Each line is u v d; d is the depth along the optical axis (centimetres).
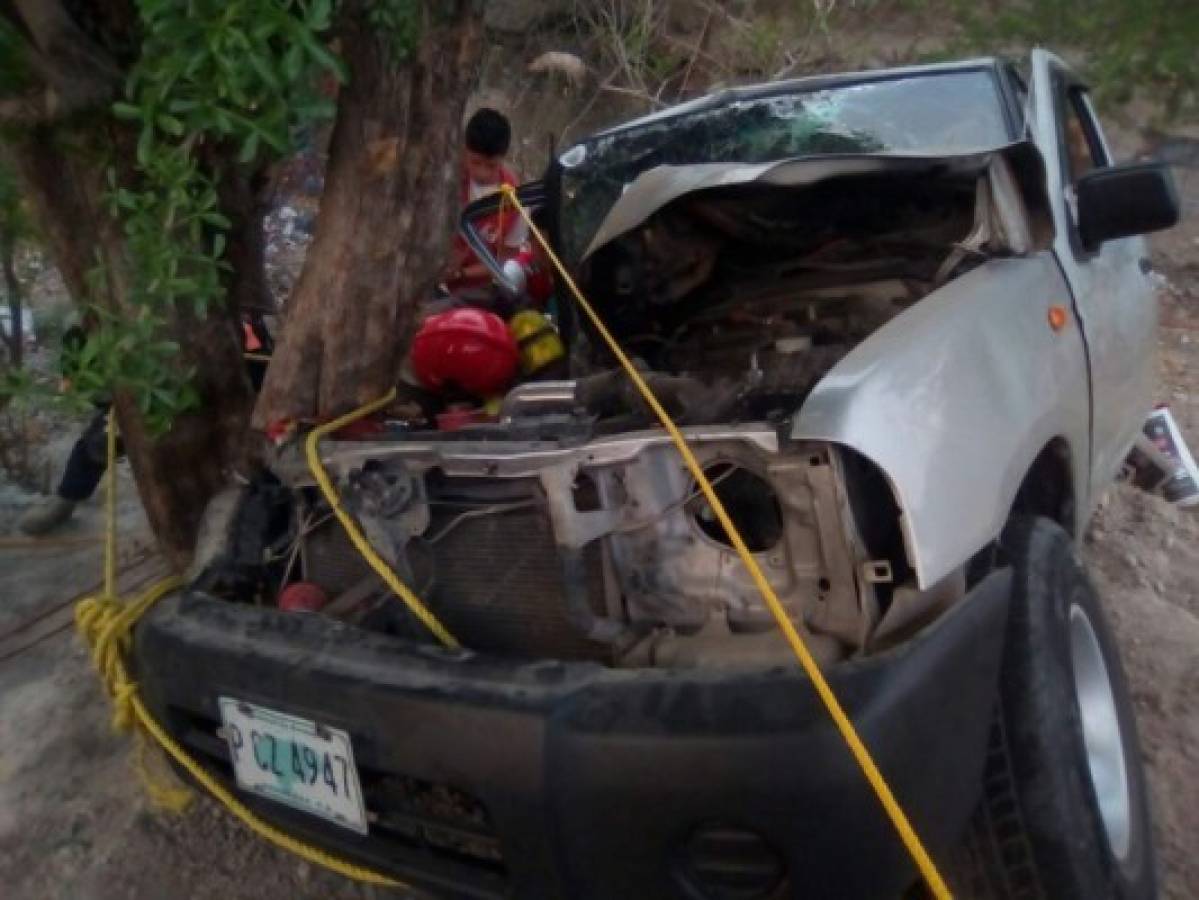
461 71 279
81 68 255
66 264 290
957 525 223
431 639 247
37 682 379
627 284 354
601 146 398
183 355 291
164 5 217
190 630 245
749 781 187
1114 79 608
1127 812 256
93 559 460
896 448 219
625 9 899
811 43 820
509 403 284
